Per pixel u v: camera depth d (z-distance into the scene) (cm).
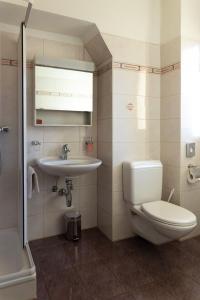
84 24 201
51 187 222
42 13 184
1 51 196
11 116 203
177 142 215
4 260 171
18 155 197
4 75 198
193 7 213
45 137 216
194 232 224
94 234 229
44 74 203
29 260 150
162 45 229
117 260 184
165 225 166
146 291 149
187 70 212
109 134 217
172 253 194
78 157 226
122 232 220
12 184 207
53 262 181
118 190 217
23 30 159
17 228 206
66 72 210
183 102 212
